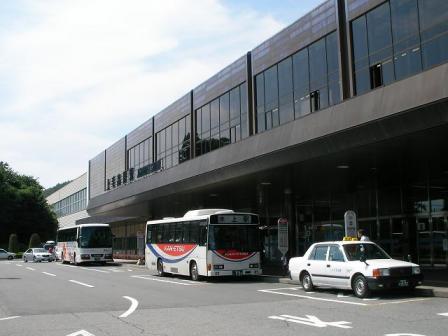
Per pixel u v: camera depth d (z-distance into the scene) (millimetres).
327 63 23016
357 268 15977
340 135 18828
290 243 28219
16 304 16281
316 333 10195
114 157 55344
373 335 9812
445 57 17281
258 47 28281
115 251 72312
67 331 11117
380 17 20266
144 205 42812
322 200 31812
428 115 15516
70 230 46719
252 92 28719
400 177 25844
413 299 15297
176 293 18797
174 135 39781
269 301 15836
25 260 59312
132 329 11180
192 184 30750
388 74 19750
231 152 26094
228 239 23766
